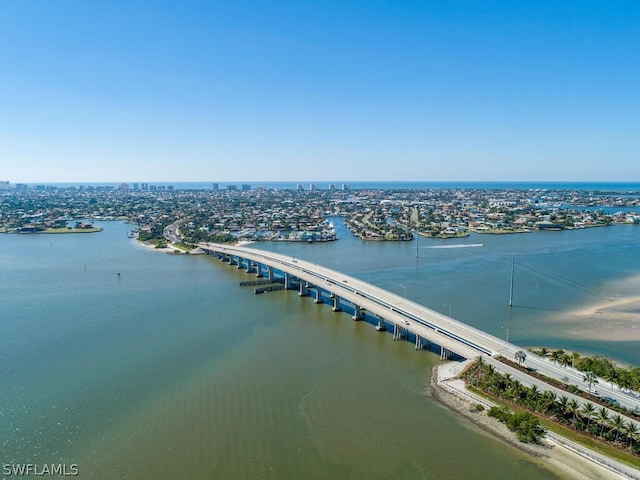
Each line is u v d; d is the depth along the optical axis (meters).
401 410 105.44
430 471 84.38
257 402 108.38
